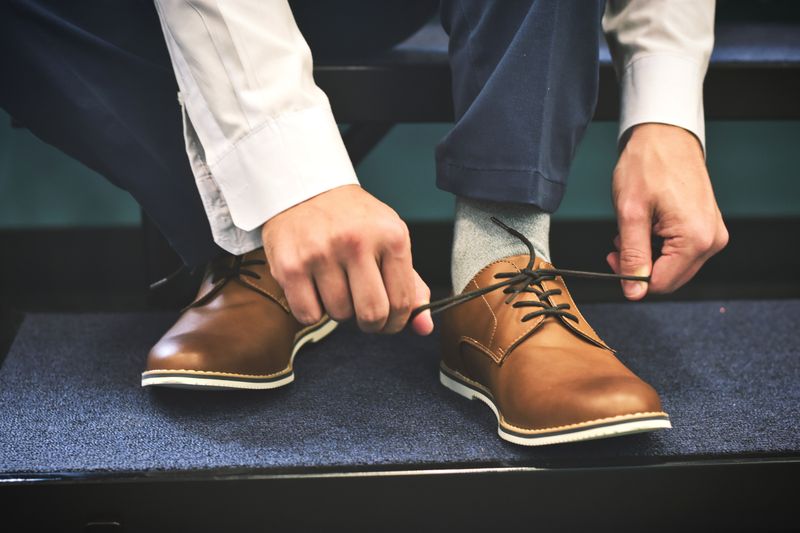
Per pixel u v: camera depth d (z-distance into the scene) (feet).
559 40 2.39
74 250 4.97
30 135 4.85
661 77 2.74
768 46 3.55
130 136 2.69
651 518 2.45
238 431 2.60
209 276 3.01
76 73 2.64
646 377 3.06
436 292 4.94
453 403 2.82
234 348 2.70
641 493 2.43
